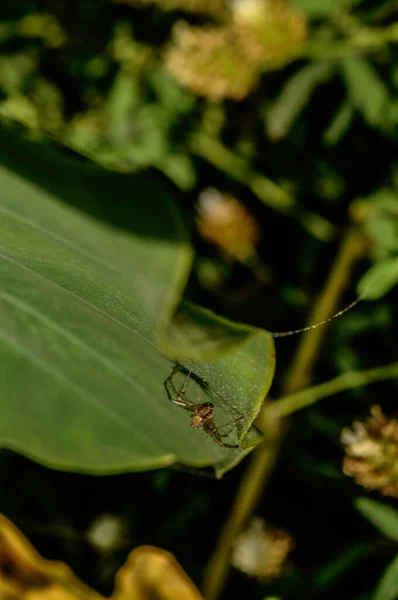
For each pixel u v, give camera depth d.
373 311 0.38
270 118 0.37
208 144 0.40
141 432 0.29
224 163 0.40
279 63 0.38
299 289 0.40
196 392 0.28
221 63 0.38
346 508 0.38
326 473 0.38
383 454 0.36
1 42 0.41
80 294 0.26
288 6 0.37
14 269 0.26
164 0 0.40
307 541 0.38
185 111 0.40
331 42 0.37
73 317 0.27
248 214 0.40
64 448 0.28
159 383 0.28
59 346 0.28
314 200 0.40
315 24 0.38
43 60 0.41
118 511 0.40
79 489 0.40
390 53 0.37
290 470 0.38
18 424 0.28
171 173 0.40
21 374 0.28
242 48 0.38
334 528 0.38
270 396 0.39
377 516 0.34
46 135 0.27
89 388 0.28
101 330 0.27
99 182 0.17
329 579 0.37
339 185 0.40
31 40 0.41
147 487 0.40
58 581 0.33
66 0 0.41
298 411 0.38
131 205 0.17
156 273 0.16
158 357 0.27
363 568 0.37
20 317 0.28
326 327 0.39
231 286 0.41
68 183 0.17
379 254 0.37
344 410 0.39
